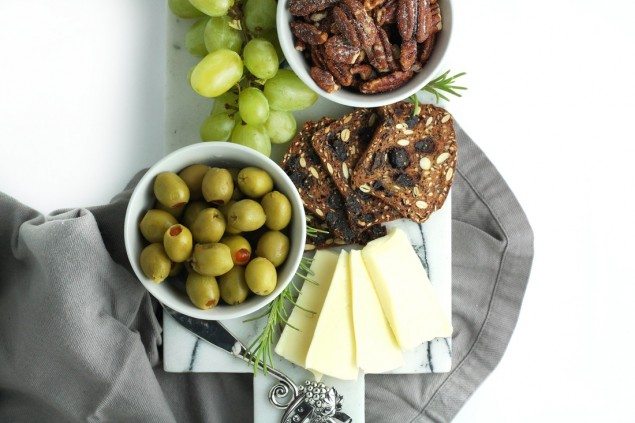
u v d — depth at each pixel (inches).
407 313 27.4
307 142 27.6
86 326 26.7
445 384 30.4
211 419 29.9
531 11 31.0
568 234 31.7
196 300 24.6
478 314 30.8
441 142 27.4
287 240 25.2
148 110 30.1
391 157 27.2
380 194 27.1
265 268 24.5
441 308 27.6
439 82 27.2
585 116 31.4
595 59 31.2
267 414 28.1
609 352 31.8
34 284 27.1
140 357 27.4
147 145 30.2
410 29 24.9
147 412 27.7
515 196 30.7
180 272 25.8
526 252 30.6
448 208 28.2
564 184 31.6
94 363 27.0
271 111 26.8
